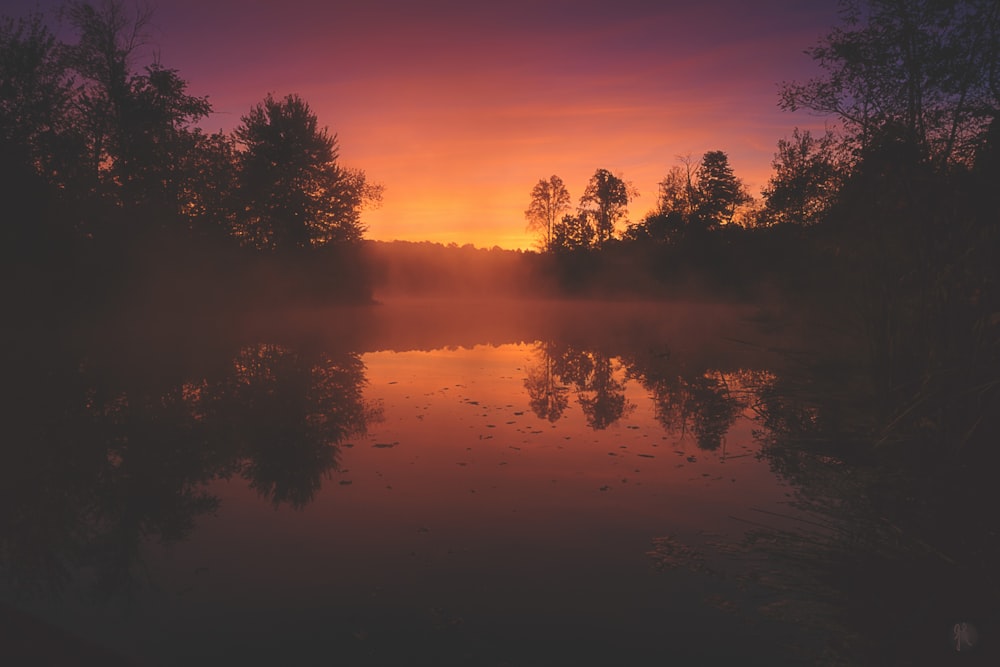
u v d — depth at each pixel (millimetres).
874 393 5820
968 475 4426
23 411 7652
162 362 12133
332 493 4840
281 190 33844
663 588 3270
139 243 22125
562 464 5574
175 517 4348
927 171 6250
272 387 9492
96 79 22484
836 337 8367
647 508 4469
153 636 2816
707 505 4504
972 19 10250
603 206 53312
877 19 11484
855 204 7375
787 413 7293
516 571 3482
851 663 2574
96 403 8141
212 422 7211
